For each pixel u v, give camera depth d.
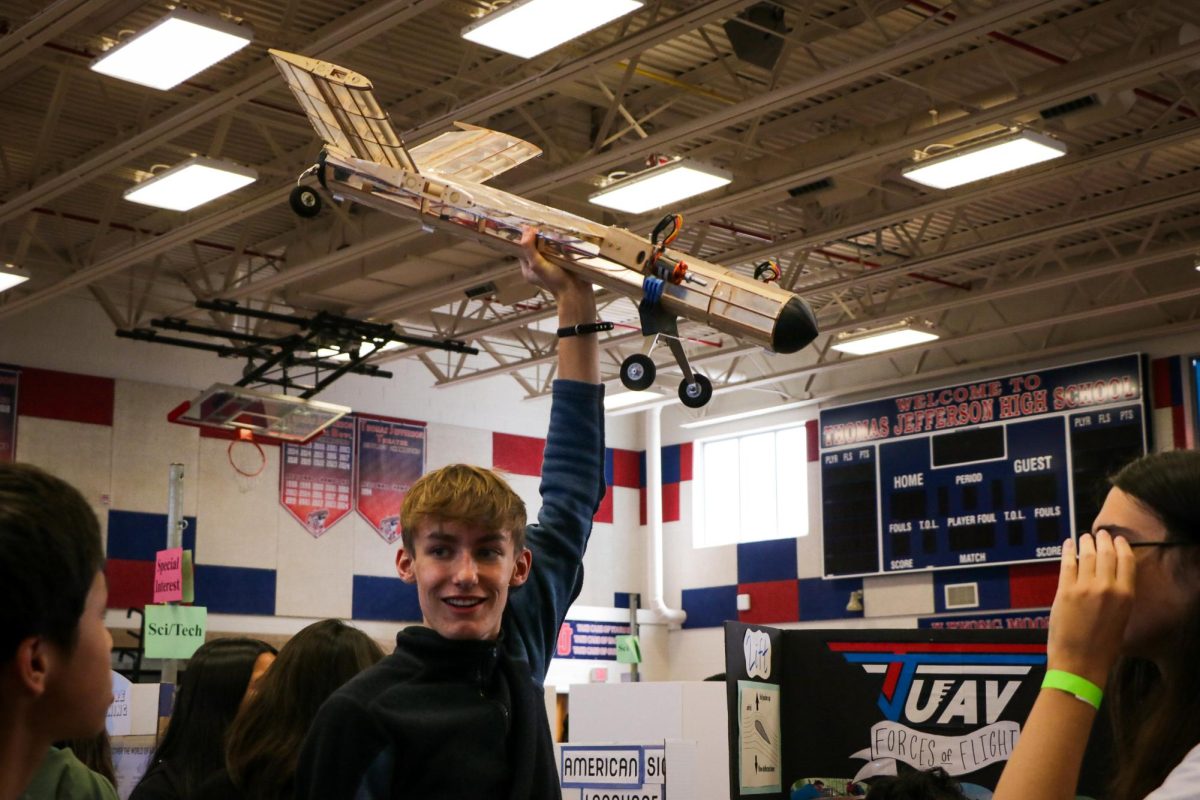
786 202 12.02
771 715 2.95
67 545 1.01
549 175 9.72
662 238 2.33
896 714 2.90
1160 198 10.66
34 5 8.77
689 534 18.34
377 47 9.39
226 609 14.96
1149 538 1.34
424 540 1.82
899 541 15.62
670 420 18.88
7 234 13.19
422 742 1.73
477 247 11.64
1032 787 1.25
